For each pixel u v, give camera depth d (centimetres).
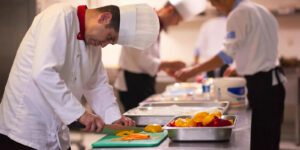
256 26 274
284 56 557
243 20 274
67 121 152
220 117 177
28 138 164
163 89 529
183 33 603
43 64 149
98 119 155
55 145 171
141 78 344
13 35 261
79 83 175
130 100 348
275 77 280
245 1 290
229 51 282
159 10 319
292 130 553
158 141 155
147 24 167
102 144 154
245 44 278
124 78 346
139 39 167
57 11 159
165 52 611
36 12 258
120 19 163
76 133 568
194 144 153
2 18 261
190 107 243
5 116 168
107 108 191
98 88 192
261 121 281
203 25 566
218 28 527
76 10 166
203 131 154
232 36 279
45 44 151
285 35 564
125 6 167
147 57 336
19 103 164
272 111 280
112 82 419
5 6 261
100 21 161
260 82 278
